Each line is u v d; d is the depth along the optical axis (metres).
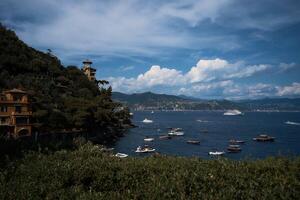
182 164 9.55
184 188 7.90
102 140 97.75
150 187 8.08
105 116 92.00
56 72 106.44
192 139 119.81
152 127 170.88
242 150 96.31
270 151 94.50
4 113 67.00
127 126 153.75
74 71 117.19
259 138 120.69
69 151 10.90
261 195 7.60
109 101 111.69
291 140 123.06
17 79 84.88
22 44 107.38
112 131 110.12
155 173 9.13
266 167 9.06
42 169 9.12
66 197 7.87
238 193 7.58
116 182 8.84
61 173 8.92
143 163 9.73
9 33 106.06
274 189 7.66
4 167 9.48
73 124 80.62
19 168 9.36
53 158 10.17
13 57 92.81
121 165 9.54
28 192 7.98
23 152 10.51
